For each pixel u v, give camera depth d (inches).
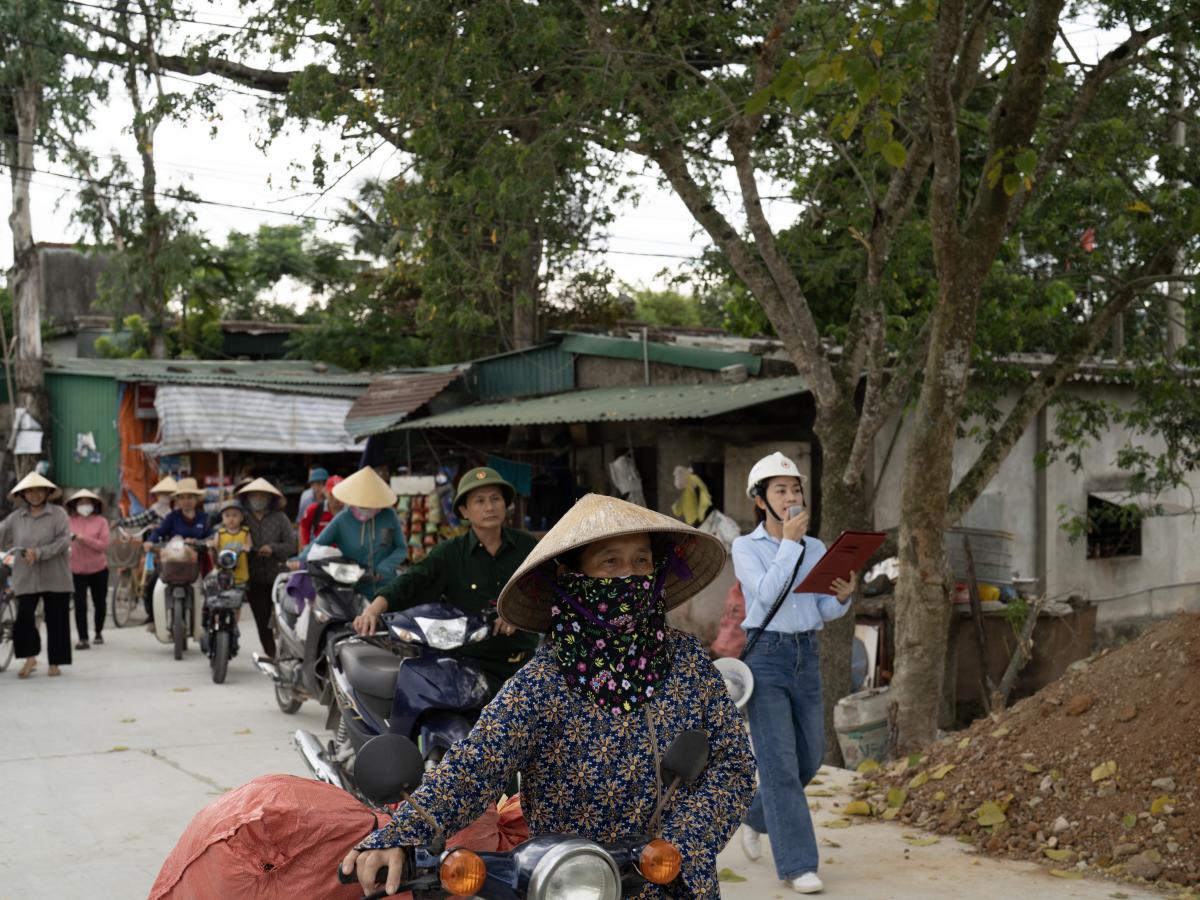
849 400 378.6
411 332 1112.8
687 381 603.8
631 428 601.3
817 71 253.1
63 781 300.8
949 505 355.9
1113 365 524.7
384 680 247.0
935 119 293.6
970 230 308.8
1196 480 636.7
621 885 103.3
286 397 828.0
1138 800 232.2
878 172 418.3
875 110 296.2
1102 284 432.8
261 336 1259.8
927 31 353.4
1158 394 415.5
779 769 213.3
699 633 518.6
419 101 369.7
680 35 411.5
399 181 414.6
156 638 577.6
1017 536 551.5
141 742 348.5
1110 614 591.2
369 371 1061.1
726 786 114.0
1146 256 394.0
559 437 643.5
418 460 716.7
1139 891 209.5
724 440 550.6
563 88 391.5
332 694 340.8
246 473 821.9
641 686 112.3
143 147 879.1
